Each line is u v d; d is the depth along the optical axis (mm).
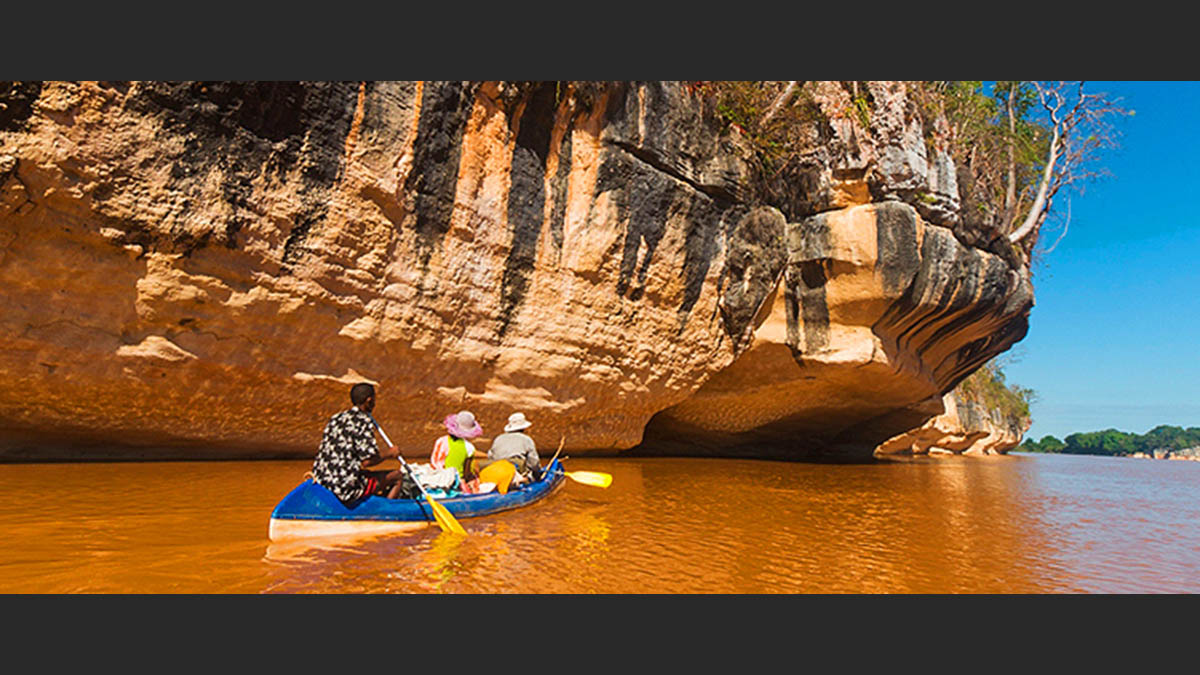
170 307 7609
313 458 10320
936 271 14219
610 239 11469
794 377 14859
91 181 6773
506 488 7195
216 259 7699
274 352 8508
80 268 7059
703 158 12797
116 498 6234
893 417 19078
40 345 7133
